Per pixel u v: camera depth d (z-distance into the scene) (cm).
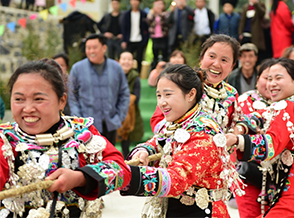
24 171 160
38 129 162
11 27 731
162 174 176
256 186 272
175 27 812
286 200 249
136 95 620
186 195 200
